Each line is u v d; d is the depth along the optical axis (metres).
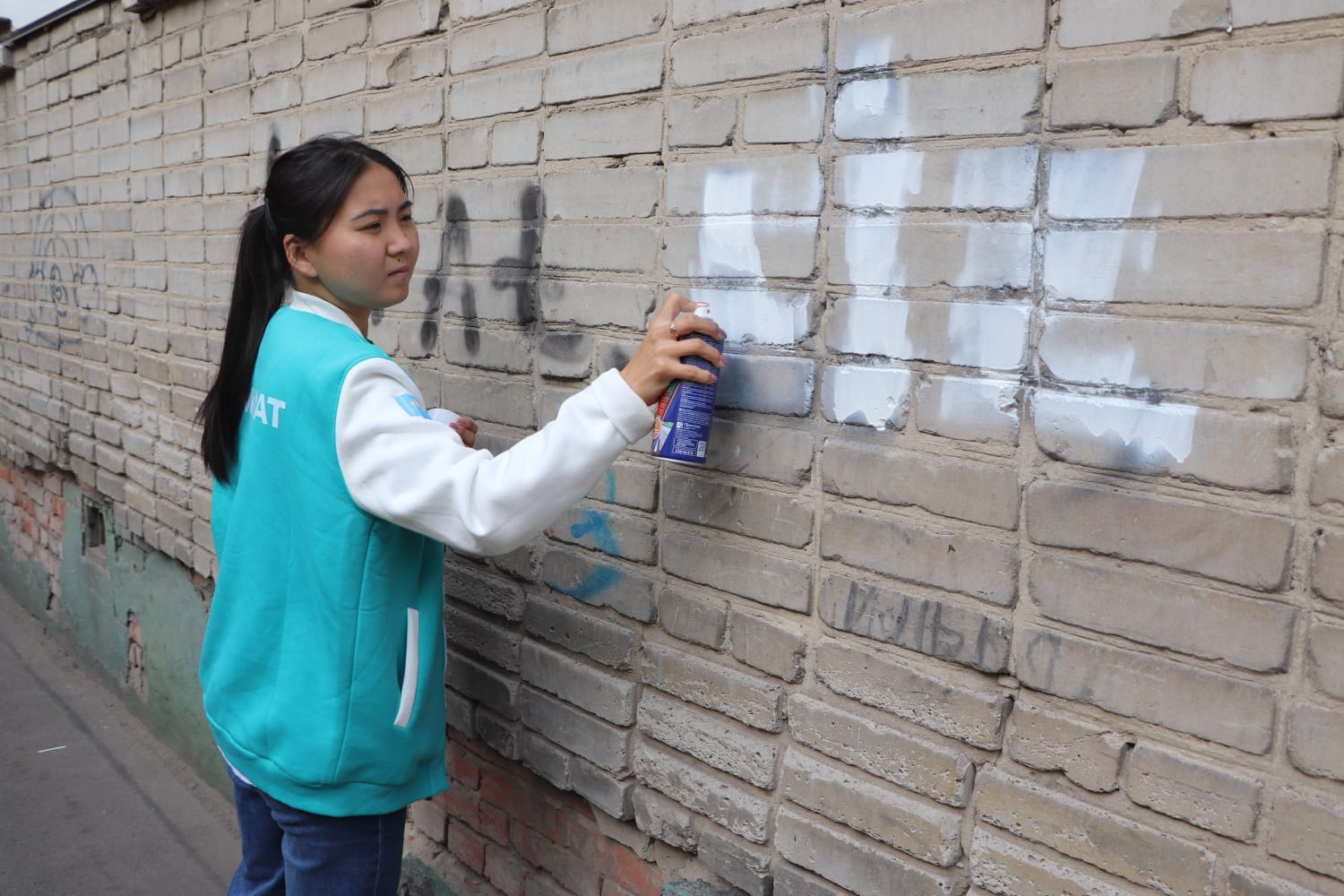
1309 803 1.16
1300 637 1.16
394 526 1.69
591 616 2.04
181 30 3.33
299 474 1.67
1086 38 1.26
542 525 1.58
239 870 2.13
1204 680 1.23
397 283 1.80
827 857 1.66
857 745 1.60
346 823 1.75
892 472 1.52
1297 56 1.10
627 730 1.99
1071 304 1.31
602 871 2.14
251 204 3.04
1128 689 1.30
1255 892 1.20
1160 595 1.26
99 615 4.63
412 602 1.77
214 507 2.01
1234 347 1.17
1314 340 1.12
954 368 1.44
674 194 1.79
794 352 1.63
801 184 1.59
